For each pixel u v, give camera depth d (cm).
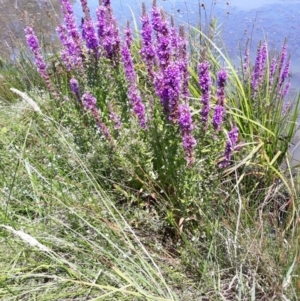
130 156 106
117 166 112
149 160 103
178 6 274
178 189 99
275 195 117
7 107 159
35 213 106
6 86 178
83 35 122
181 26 100
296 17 242
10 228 72
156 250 98
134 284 75
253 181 121
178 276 91
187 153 93
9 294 84
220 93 97
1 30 295
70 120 120
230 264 93
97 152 114
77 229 96
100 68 123
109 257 85
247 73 145
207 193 101
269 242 95
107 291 84
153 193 107
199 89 137
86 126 117
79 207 99
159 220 105
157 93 94
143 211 106
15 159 118
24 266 90
